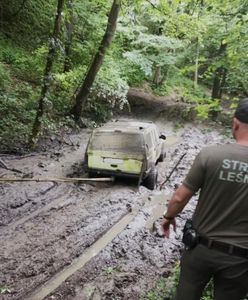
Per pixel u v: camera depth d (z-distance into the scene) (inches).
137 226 343.9
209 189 124.7
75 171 484.1
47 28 945.5
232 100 292.0
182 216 366.3
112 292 242.1
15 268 261.6
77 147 597.0
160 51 1001.5
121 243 308.5
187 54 538.9
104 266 273.4
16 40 852.6
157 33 1059.9
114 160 442.6
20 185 407.2
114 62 868.0
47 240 303.4
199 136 810.2
